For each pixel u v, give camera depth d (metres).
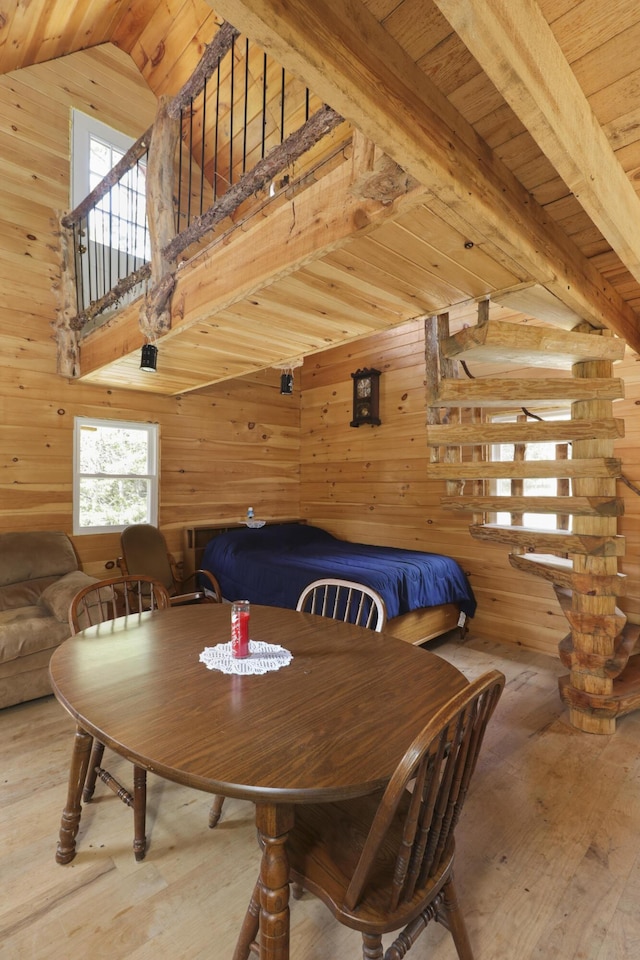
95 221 4.36
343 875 1.11
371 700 1.35
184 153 4.99
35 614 3.03
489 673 1.08
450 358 2.60
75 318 3.82
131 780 2.13
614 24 1.21
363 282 2.07
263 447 5.35
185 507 4.70
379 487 4.87
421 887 1.09
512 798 2.04
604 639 2.60
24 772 2.16
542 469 2.68
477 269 1.96
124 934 1.40
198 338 2.78
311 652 1.71
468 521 4.16
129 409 4.30
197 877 1.61
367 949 1.10
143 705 1.31
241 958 1.14
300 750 1.10
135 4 4.09
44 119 3.91
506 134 1.55
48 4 3.38
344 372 5.23
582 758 2.34
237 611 1.66
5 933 1.40
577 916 1.49
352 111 1.15
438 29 1.19
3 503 3.61
